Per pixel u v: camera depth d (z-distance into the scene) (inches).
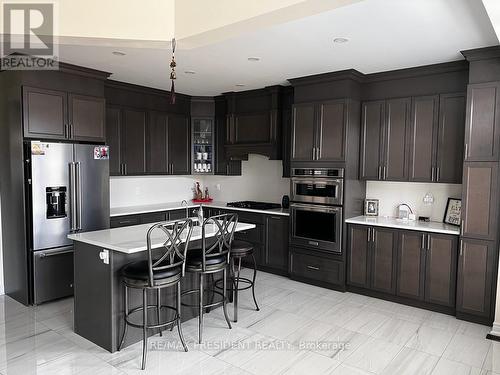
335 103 173.6
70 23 112.3
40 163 150.9
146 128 209.5
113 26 115.0
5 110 156.9
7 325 135.1
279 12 95.3
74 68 161.3
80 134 167.3
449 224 161.6
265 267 207.9
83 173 165.2
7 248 162.2
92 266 120.7
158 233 131.7
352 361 113.0
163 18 117.7
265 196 231.5
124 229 140.3
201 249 132.5
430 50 137.6
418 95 162.9
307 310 152.9
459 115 152.6
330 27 115.4
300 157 186.5
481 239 138.8
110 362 110.5
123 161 197.8
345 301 163.9
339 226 174.1
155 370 106.3
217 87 207.5
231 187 249.0
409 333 132.6
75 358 112.6
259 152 211.9
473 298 141.3
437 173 158.4
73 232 161.9
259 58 149.7
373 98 176.2
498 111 133.8
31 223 151.1
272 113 205.3
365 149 178.7
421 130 162.2
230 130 225.6
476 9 101.3
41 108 153.6
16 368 106.7
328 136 176.4
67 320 140.0
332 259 177.6
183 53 143.3
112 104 192.1
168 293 133.5
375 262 166.9
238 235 216.2
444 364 111.9
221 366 109.0
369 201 187.0
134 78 185.9
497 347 122.7
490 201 136.6
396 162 169.6
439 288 150.7
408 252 157.8
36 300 153.2
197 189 255.0
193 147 237.1
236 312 140.7
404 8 101.3
